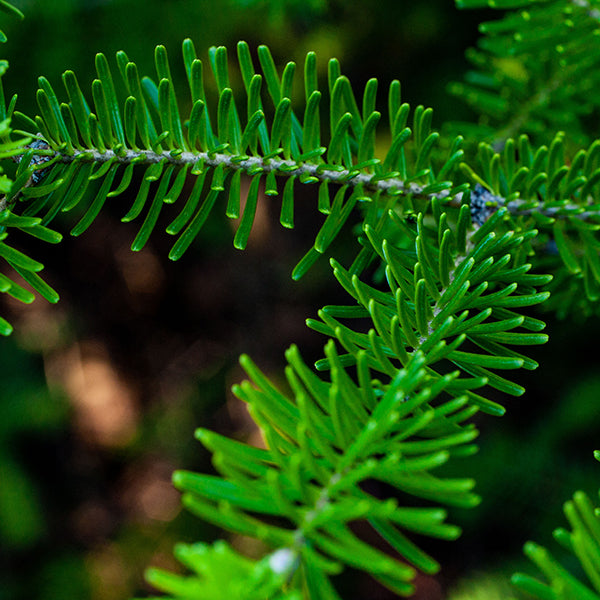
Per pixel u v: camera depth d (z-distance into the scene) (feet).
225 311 4.43
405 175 1.47
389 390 1.31
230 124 1.45
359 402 1.32
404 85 2.87
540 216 1.46
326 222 1.44
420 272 1.40
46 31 2.06
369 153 1.45
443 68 2.80
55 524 3.87
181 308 4.58
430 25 2.78
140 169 3.28
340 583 3.55
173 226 1.43
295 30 2.89
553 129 1.61
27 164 1.40
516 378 3.12
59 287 4.37
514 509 2.41
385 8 2.79
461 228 1.41
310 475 1.29
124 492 4.19
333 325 1.37
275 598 1.24
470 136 1.61
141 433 4.36
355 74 3.01
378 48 2.92
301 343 4.14
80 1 2.07
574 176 1.47
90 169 1.44
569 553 2.25
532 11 1.57
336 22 2.88
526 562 2.31
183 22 2.21
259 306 4.28
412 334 1.36
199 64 1.42
